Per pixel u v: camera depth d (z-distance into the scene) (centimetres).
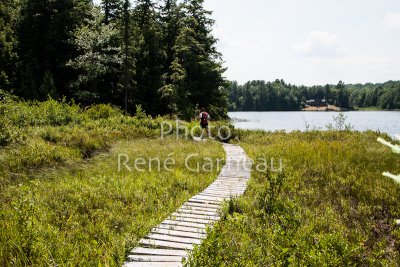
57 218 769
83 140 1622
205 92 4828
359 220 847
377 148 1620
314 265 503
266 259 545
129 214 841
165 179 1162
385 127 5859
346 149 1603
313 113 15012
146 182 1120
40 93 3791
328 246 562
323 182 1141
